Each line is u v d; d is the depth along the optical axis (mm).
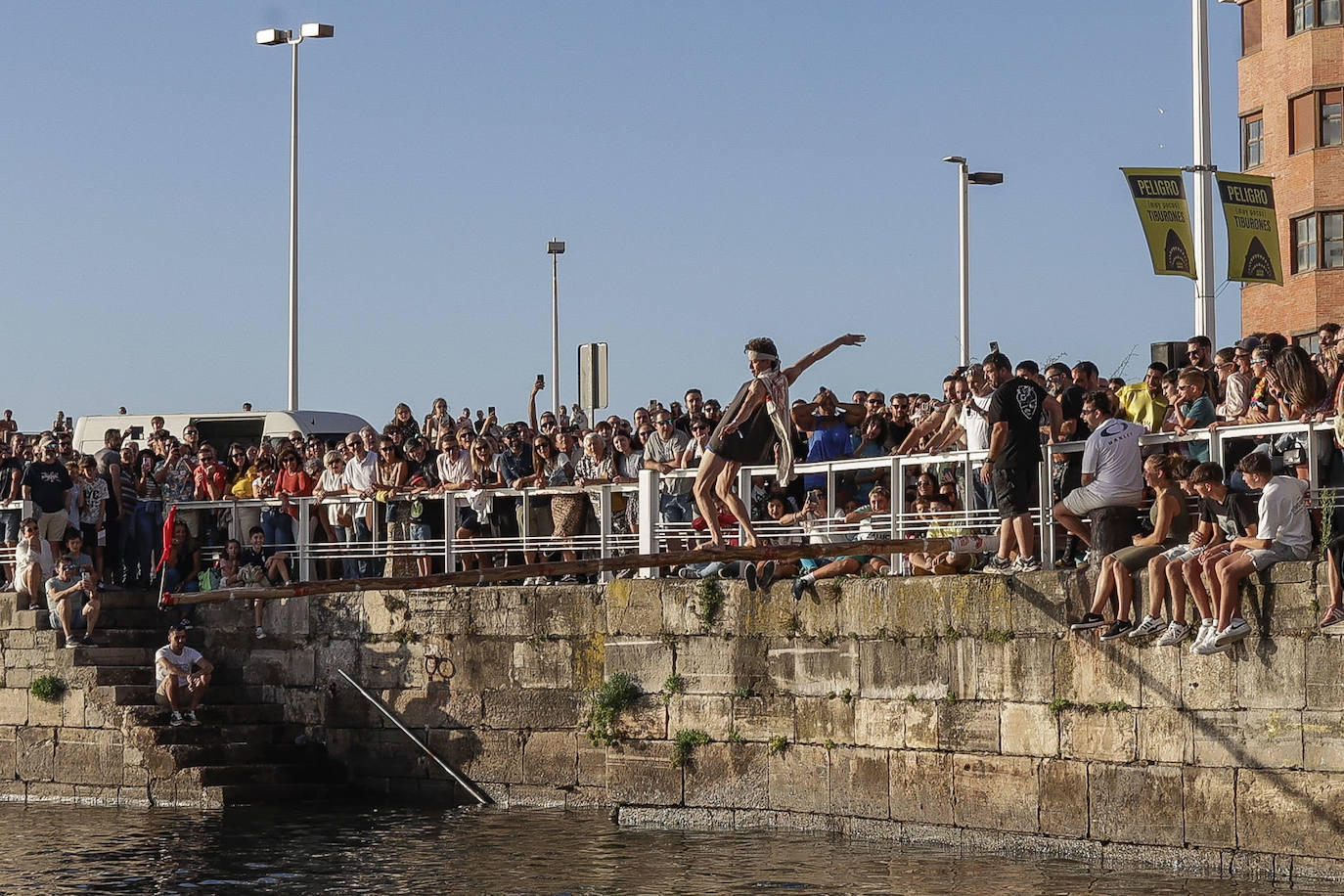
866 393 22625
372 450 23953
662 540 20625
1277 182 44125
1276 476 14922
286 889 16344
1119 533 16250
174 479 25453
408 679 22641
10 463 26078
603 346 24172
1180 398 17188
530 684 21547
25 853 18656
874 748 18328
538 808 21344
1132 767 16141
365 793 22938
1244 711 15320
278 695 23859
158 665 23281
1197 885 14945
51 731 23719
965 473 17953
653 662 20375
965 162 34844
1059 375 19016
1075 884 15203
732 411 16719
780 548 16484
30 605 24469
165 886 16609
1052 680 16781
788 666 19219
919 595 17891
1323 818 14789
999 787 17203
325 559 23672
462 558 22688
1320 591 14758
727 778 19672
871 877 16016
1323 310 42688
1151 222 22500
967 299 34938
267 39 35812
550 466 22047
